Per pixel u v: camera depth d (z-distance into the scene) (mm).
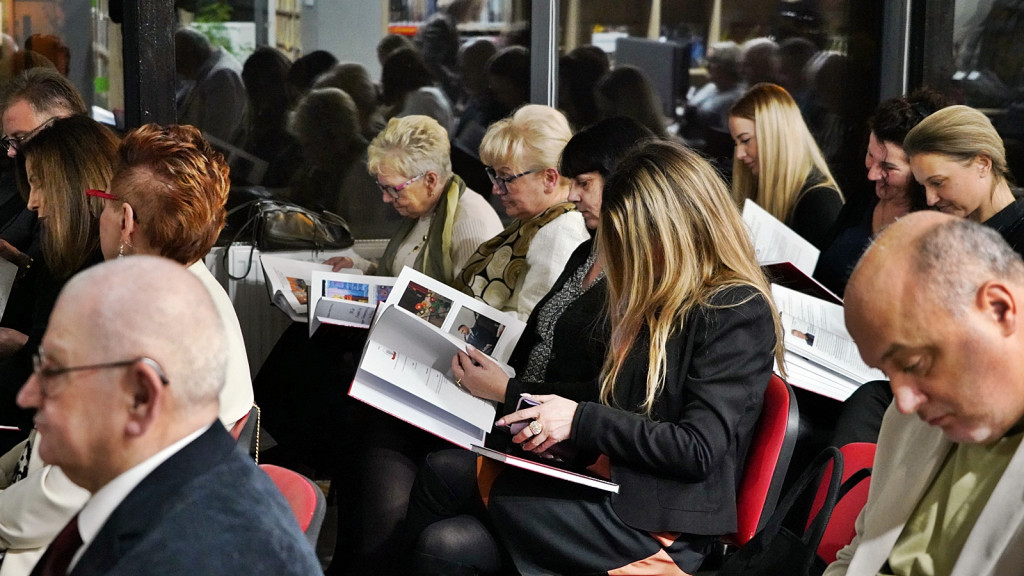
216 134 3971
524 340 2738
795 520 2158
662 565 2129
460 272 3312
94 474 1241
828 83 4391
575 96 4219
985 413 1355
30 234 3072
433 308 2715
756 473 2201
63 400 1200
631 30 4211
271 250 3980
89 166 2428
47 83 3428
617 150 2613
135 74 3775
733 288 2158
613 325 2287
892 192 3299
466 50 4117
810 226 3717
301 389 3377
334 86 4062
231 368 2076
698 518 2117
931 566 1559
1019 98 4430
